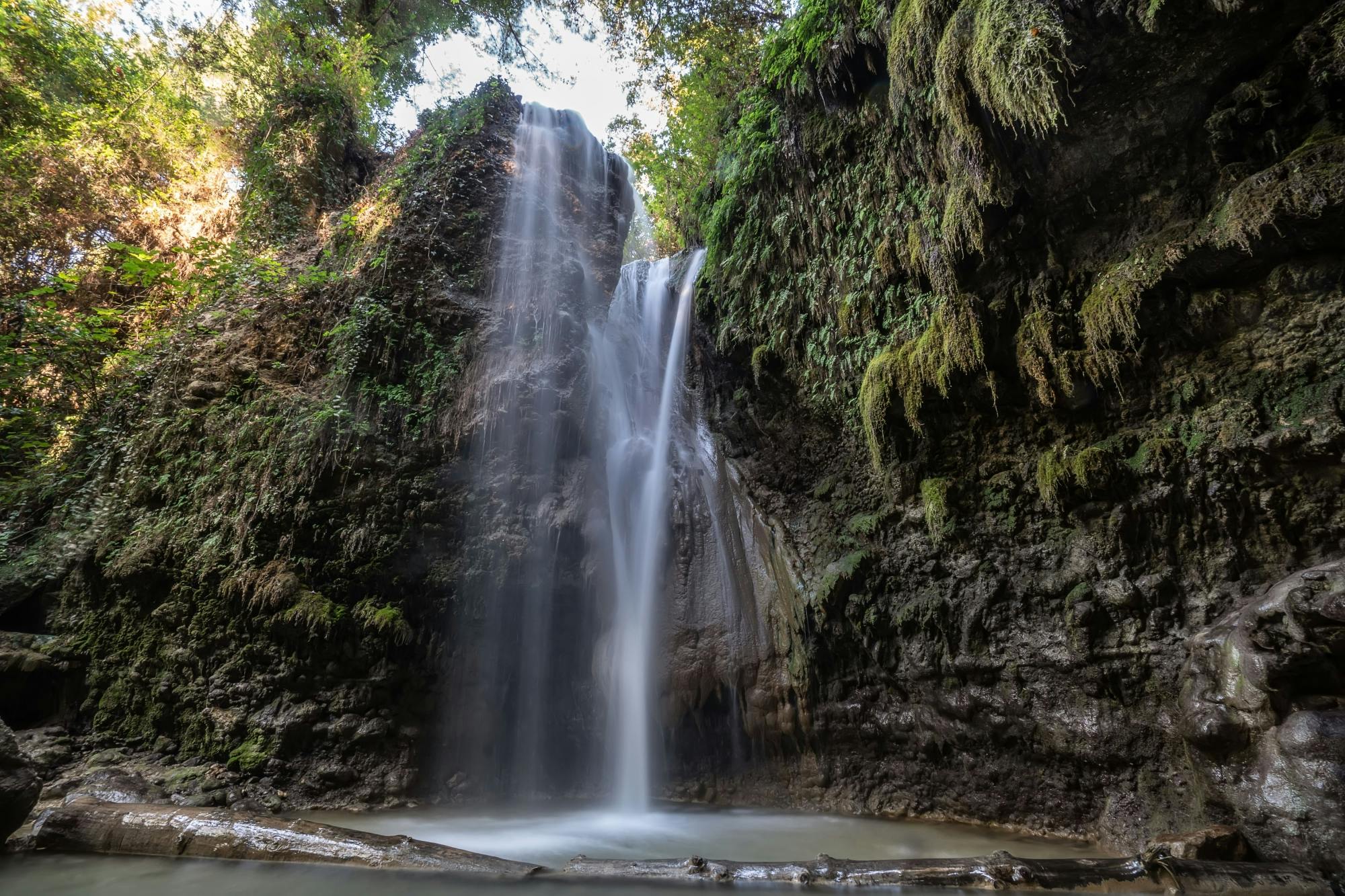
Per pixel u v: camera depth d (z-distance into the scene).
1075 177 5.45
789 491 8.19
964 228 5.88
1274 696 4.09
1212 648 4.55
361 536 7.43
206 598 7.28
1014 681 5.77
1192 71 4.75
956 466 6.44
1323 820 3.72
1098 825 5.31
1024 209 5.73
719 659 7.43
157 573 7.44
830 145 7.57
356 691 7.04
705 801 7.13
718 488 8.69
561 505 8.34
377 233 9.55
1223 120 4.76
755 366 8.66
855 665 6.82
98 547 7.73
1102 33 4.67
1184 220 5.06
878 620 6.57
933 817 6.23
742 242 9.05
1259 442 4.62
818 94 7.53
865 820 6.30
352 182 13.02
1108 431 5.54
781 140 8.19
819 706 6.86
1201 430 4.96
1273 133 4.62
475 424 8.18
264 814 5.42
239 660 7.03
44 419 8.70
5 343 7.89
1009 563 5.95
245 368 8.61
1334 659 3.95
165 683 7.08
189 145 11.92
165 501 7.95
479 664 7.59
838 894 3.97
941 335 6.13
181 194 11.79
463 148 10.31
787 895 3.97
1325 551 4.48
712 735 7.40
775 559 7.64
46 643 7.40
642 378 10.46
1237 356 4.85
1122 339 5.24
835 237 7.68
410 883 4.04
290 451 7.64
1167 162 5.15
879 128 7.01
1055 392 5.62
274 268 9.23
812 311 7.97
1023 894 3.80
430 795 7.07
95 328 8.88
